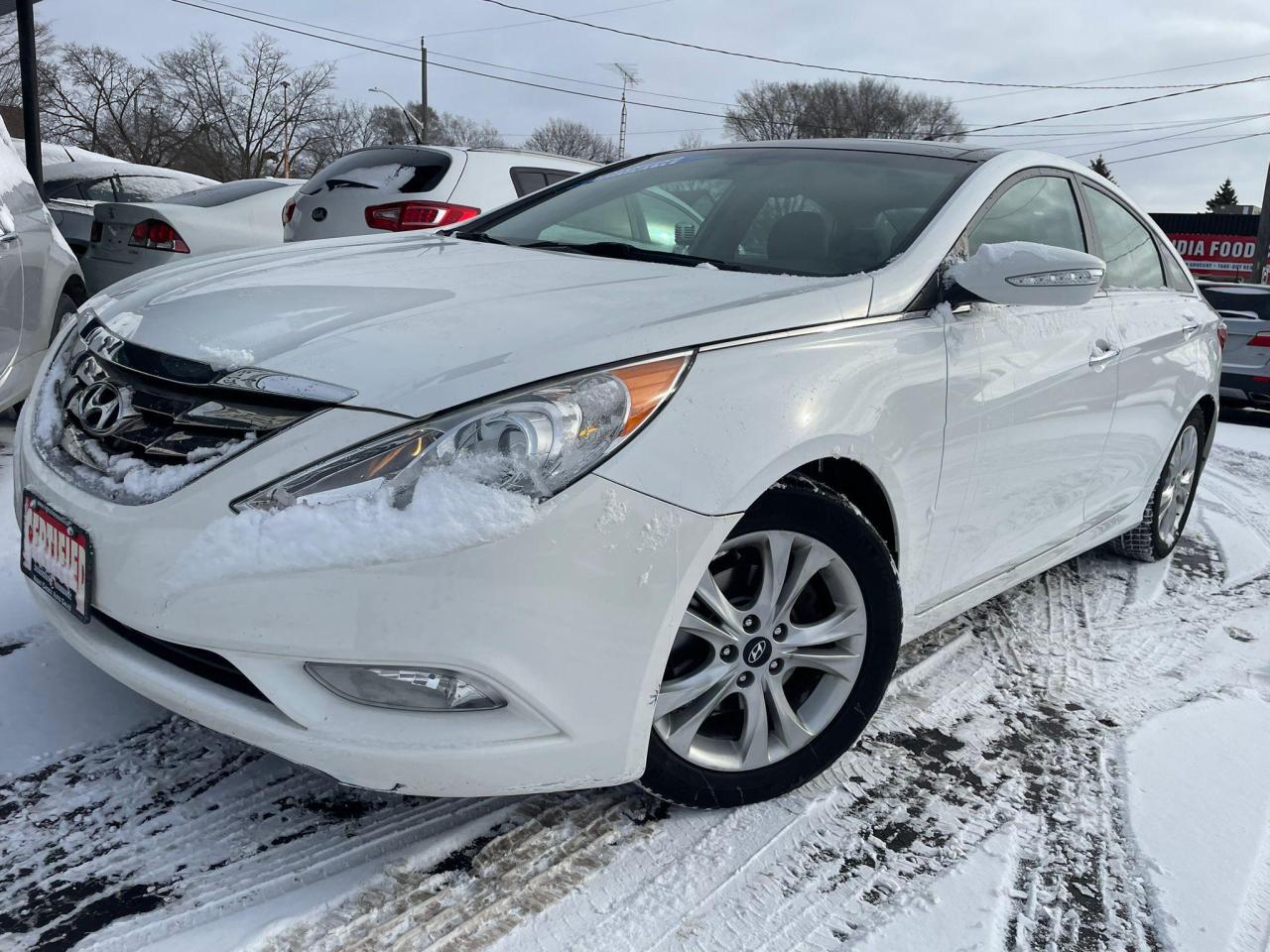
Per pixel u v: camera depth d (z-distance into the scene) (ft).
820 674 7.02
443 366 5.45
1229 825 6.98
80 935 5.17
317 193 18.88
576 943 5.43
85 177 25.89
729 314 6.20
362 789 6.63
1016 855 6.52
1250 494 18.19
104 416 5.93
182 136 171.22
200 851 5.91
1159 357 10.80
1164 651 10.11
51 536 5.88
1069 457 9.21
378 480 5.11
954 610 8.46
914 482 7.09
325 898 5.58
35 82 24.34
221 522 5.19
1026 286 7.24
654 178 10.06
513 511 5.11
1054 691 8.97
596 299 6.47
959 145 9.86
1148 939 5.82
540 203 10.37
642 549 5.45
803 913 5.82
